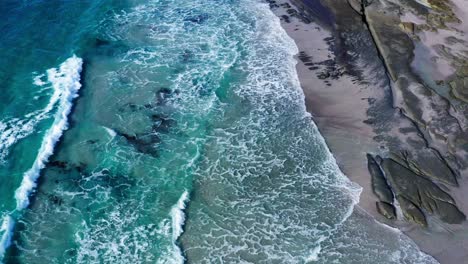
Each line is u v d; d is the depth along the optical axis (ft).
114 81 93.30
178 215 70.59
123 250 66.23
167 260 65.05
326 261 65.00
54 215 70.28
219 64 98.43
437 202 71.05
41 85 90.74
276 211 71.56
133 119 85.81
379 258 65.10
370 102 89.04
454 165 76.43
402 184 73.31
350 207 71.67
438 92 89.81
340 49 102.78
